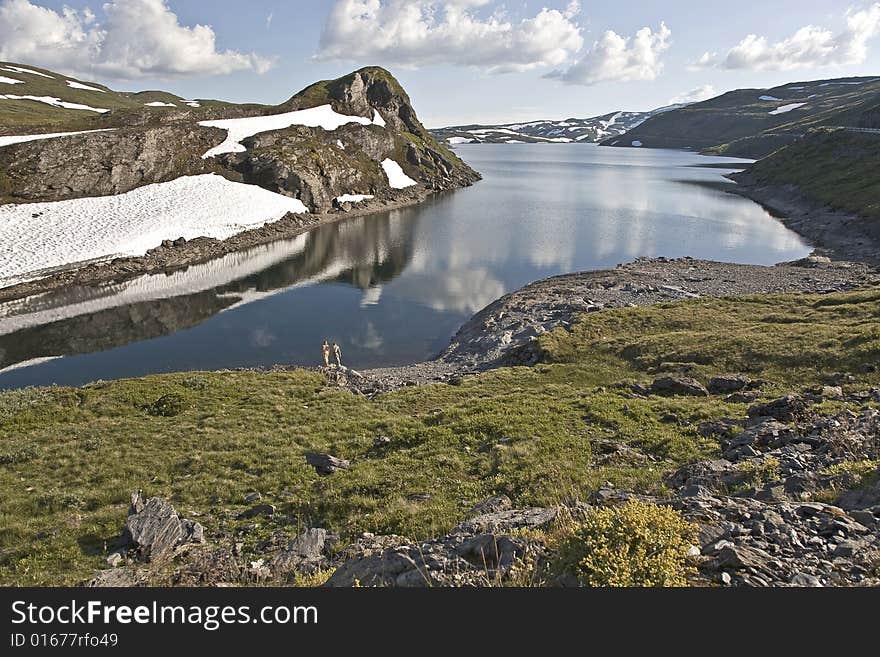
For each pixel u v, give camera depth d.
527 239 88.19
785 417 18.81
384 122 174.88
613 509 8.60
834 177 109.31
